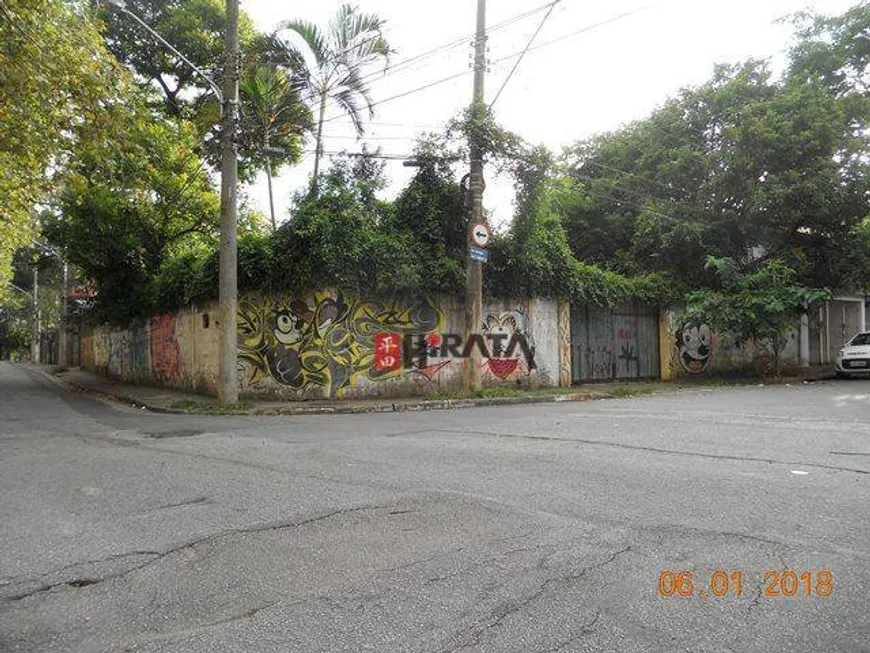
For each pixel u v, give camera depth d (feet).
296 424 35.94
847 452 22.97
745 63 69.36
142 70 81.35
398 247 49.60
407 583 12.00
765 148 63.57
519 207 51.60
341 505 17.29
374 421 36.65
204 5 77.51
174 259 60.85
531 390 54.34
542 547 13.71
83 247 62.54
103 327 86.43
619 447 25.07
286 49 52.60
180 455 25.58
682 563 12.69
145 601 11.51
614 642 9.69
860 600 10.97
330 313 48.49
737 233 69.26
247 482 20.31
